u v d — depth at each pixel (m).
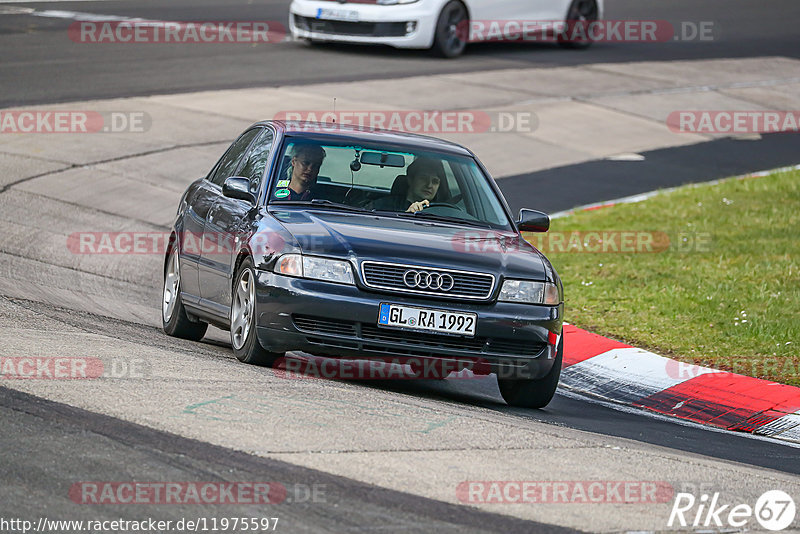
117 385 22.62
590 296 41.16
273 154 29.86
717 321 37.53
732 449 25.89
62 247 43.38
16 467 17.73
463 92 76.00
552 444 22.19
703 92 84.38
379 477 18.66
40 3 101.12
